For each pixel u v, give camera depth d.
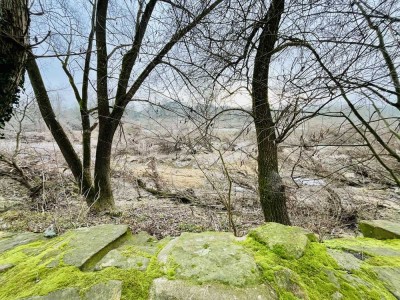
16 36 2.68
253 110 4.41
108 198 6.10
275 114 4.03
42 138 11.72
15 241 2.22
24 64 2.86
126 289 1.34
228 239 1.79
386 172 7.10
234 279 1.35
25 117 6.95
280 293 1.32
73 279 1.44
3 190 7.09
